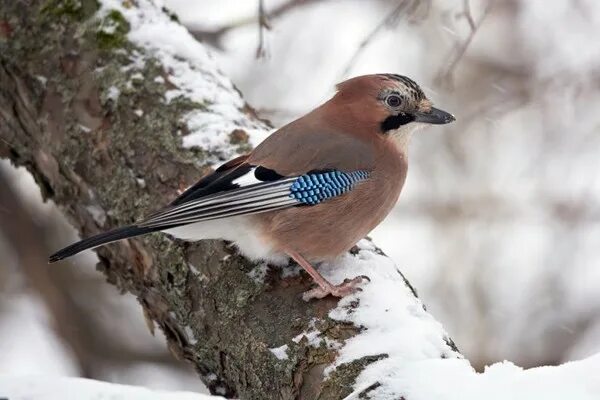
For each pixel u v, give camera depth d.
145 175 9.63
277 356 7.79
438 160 14.57
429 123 9.52
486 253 14.34
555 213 14.48
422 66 14.90
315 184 8.84
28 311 15.01
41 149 10.63
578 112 14.51
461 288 14.19
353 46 15.30
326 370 7.37
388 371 7.00
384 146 9.44
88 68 10.34
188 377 14.52
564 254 14.38
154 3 10.88
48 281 14.48
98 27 10.50
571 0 14.77
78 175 10.12
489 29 14.80
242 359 8.12
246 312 8.28
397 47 14.97
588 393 6.38
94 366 14.52
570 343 14.05
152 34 10.49
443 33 14.46
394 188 9.41
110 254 9.92
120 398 7.12
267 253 8.77
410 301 8.01
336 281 8.58
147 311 9.67
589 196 14.54
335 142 9.14
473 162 14.59
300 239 8.78
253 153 9.06
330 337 7.61
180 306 8.89
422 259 14.77
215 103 10.01
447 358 7.12
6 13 10.83
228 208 8.52
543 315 14.20
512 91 14.53
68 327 14.46
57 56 10.52
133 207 9.57
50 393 7.20
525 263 14.59
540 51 14.77
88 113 10.15
